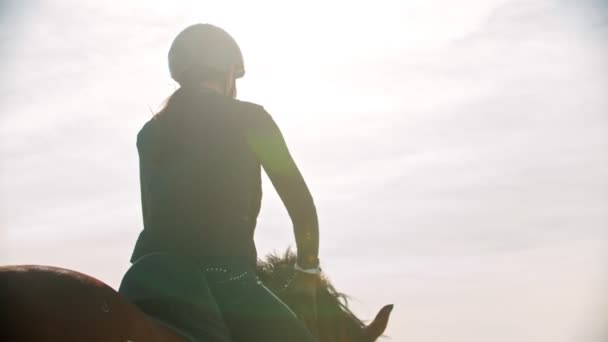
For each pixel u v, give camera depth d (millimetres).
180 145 3766
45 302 2713
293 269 4465
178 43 3998
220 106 3855
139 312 2979
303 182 3861
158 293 3383
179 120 3814
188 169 3709
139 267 3469
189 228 3625
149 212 3766
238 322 3561
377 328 4578
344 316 4516
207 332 3346
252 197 3828
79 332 2723
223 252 3623
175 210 3662
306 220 3867
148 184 3783
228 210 3691
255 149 3818
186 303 3375
